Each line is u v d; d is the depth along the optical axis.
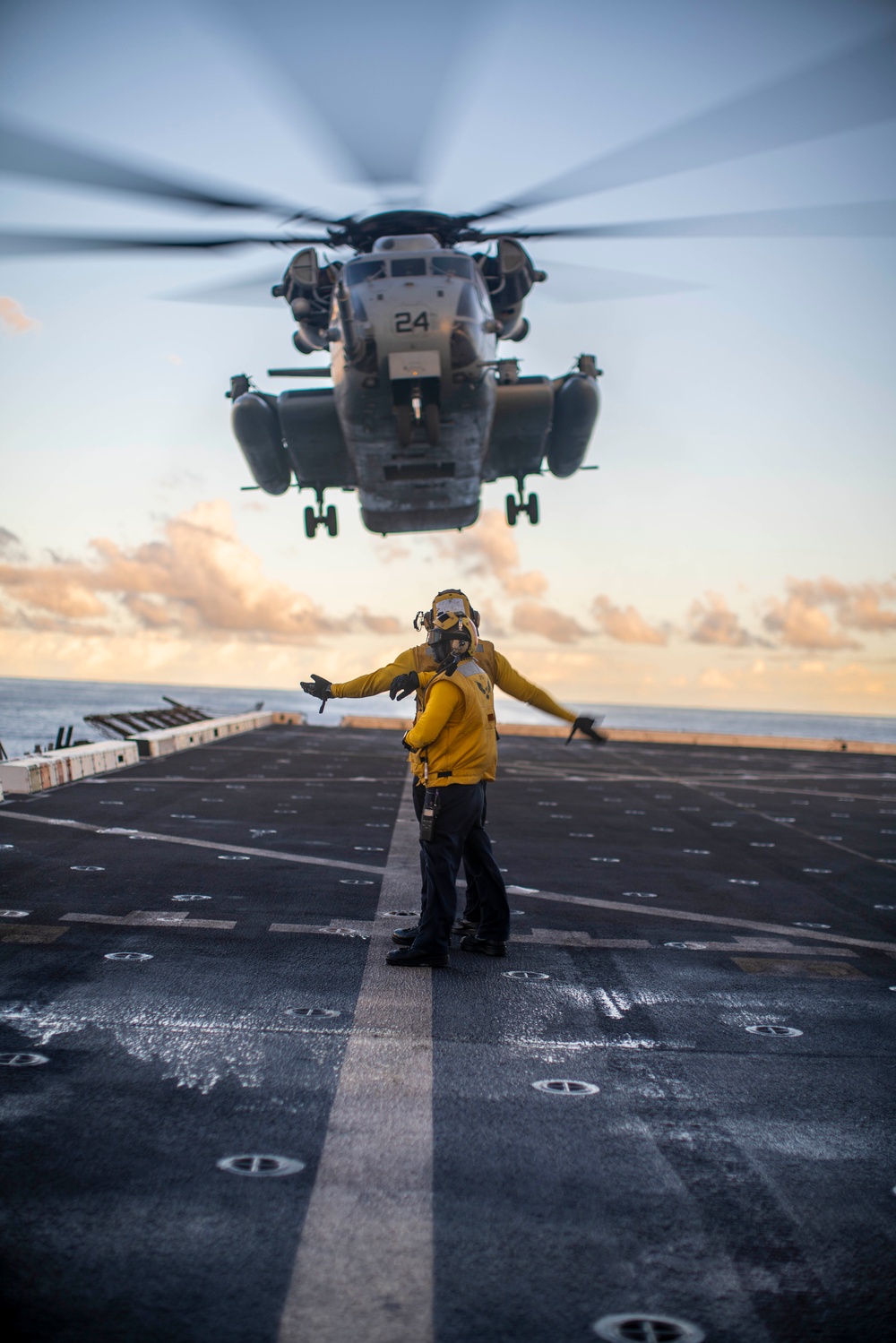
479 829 5.11
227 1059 3.45
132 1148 2.72
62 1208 2.38
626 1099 3.24
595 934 5.70
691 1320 2.03
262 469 15.86
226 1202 2.44
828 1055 3.74
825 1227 2.45
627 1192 2.59
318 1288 2.09
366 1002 4.20
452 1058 3.56
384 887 6.73
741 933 5.87
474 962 4.95
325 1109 3.05
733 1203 2.55
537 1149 2.83
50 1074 3.23
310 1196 2.49
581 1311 2.05
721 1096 3.30
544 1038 3.82
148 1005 4.02
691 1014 4.22
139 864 7.14
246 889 6.46
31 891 6.12
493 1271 2.19
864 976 4.97
